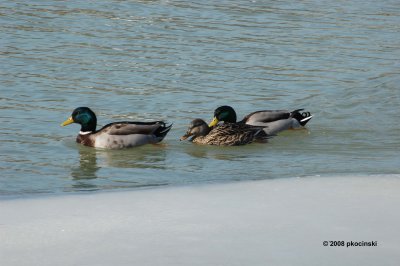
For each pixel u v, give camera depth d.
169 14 29.72
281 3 32.22
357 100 21.94
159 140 18.91
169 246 11.66
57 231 12.39
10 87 22.00
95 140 18.55
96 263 11.05
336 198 14.00
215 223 12.66
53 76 23.00
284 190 14.60
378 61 25.58
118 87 22.33
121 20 28.78
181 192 14.63
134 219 12.95
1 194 15.03
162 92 22.06
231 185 15.11
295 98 22.03
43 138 18.88
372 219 12.77
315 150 18.27
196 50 25.72
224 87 22.59
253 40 27.08
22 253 11.45
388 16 31.08
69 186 15.73
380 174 16.14
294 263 10.98
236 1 32.12
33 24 27.92
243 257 11.20
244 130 18.86
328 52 26.23
